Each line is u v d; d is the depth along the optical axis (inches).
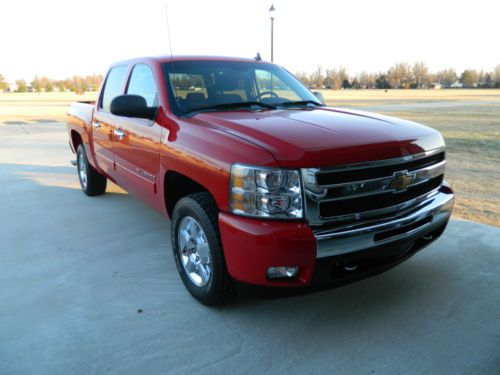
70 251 163.6
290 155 96.7
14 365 99.3
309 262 97.6
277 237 95.8
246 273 102.1
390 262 112.4
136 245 169.3
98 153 203.8
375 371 97.3
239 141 104.5
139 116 137.9
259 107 143.6
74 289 134.5
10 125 705.6
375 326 114.5
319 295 130.8
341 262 102.2
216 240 110.8
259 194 97.9
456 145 430.6
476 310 121.6
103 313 120.8
